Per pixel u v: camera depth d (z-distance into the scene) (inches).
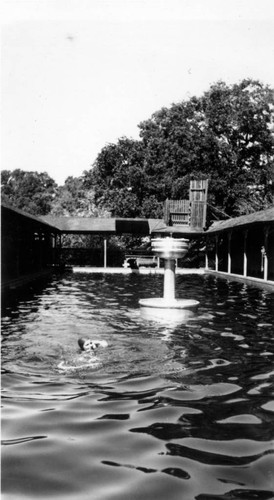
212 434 182.1
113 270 1294.3
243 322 444.5
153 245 572.1
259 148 1779.0
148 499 134.2
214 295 688.4
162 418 198.7
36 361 297.4
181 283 923.4
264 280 864.9
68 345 342.3
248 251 1191.6
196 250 1515.7
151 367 283.6
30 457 160.2
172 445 171.2
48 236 1405.0
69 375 265.6
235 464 156.5
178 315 482.3
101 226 1402.6
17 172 3248.0
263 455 163.3
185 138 1670.8
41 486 140.8
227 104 1720.0
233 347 337.4
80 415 201.3
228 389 240.7
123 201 1764.3
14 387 242.1
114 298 647.1
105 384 248.7
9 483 142.3
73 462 156.6
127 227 1477.6
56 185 3388.3
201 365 288.2
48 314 493.7
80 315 486.6
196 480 145.2
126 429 186.2
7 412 204.7
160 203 1680.6
